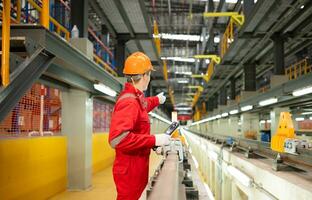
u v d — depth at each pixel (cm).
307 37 941
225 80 1747
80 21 614
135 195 182
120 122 171
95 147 863
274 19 812
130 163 180
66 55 393
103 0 775
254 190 388
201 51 1842
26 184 483
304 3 741
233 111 1391
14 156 453
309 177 301
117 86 745
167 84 1972
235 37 933
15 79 272
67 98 643
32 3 512
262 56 1250
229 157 561
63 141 622
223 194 603
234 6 1265
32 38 310
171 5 1528
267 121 1717
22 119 594
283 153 383
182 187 226
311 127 1501
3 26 268
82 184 629
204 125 2902
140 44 1152
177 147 317
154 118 2094
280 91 746
